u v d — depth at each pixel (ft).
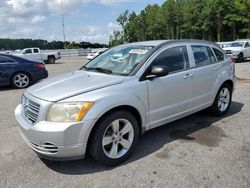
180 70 15.85
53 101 11.62
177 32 226.79
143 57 14.44
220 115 19.52
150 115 14.19
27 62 35.24
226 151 13.93
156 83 14.21
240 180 11.23
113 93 12.41
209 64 18.06
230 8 183.42
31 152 14.26
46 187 11.08
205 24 194.18
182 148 14.40
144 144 14.99
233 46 71.56
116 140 12.66
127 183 11.22
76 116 11.43
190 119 18.99
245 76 40.34
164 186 10.94
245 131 16.66
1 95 29.86
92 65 16.44
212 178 11.43
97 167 12.59
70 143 11.34
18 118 13.23
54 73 54.39
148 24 271.28
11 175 12.03
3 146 15.10
